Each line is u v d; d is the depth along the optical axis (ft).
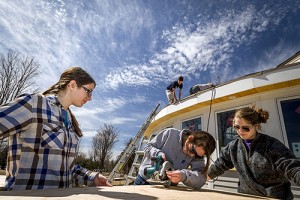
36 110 4.00
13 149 4.01
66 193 3.04
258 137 5.91
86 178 5.13
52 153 4.11
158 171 5.57
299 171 4.50
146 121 20.45
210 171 7.14
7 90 40.78
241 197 3.74
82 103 5.06
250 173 6.06
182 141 6.51
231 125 13.42
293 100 11.35
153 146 6.77
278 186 5.58
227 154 7.02
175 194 3.57
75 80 4.81
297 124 10.85
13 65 42.29
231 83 12.98
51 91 4.84
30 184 3.83
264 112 6.20
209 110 14.97
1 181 5.68
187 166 6.46
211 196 3.55
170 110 17.43
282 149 5.31
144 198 2.89
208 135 5.82
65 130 4.58
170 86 21.68
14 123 3.55
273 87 11.55
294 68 10.78
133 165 16.57
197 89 18.89
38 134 3.97
